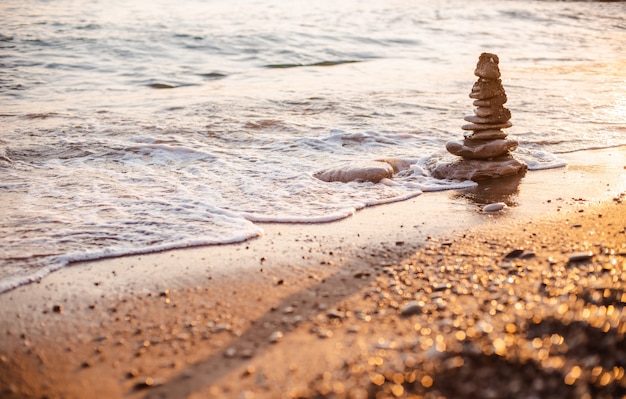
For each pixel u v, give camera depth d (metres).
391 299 2.47
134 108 4.64
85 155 3.74
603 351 2.05
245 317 2.42
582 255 2.62
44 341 2.35
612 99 4.80
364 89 5.14
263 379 2.07
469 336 2.21
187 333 2.36
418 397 1.90
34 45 6.76
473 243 2.81
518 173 3.53
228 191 3.31
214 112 4.49
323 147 3.87
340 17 9.26
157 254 2.79
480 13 10.12
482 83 3.50
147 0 10.23
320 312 2.42
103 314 2.46
